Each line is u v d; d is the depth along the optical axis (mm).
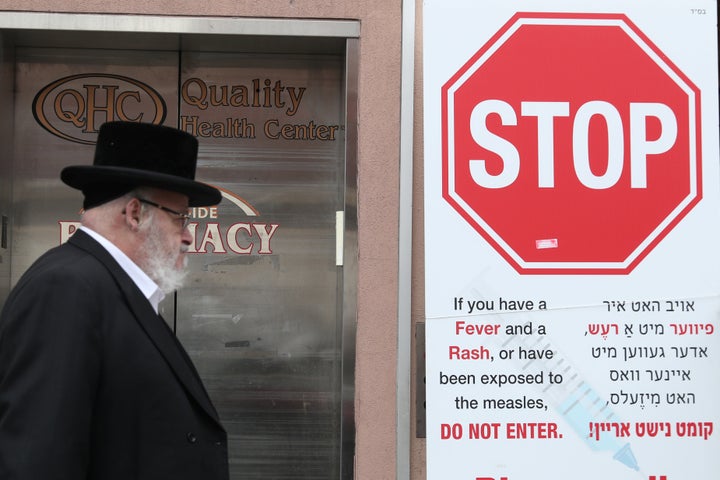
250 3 3438
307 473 3684
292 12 3443
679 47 2965
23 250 3639
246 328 3693
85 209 2262
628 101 2945
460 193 2902
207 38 3500
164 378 2119
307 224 3734
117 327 2070
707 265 2904
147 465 2059
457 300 2871
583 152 2926
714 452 2850
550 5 2959
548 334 2871
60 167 3666
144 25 3414
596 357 2867
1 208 3543
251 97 3736
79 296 2014
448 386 2844
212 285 3695
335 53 3713
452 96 2932
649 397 2857
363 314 3396
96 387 2018
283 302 3711
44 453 1861
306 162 3742
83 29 3400
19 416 1898
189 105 3717
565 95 2939
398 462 3355
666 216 2914
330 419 3693
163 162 2273
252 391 3686
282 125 3744
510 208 2902
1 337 2033
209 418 2248
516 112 2932
